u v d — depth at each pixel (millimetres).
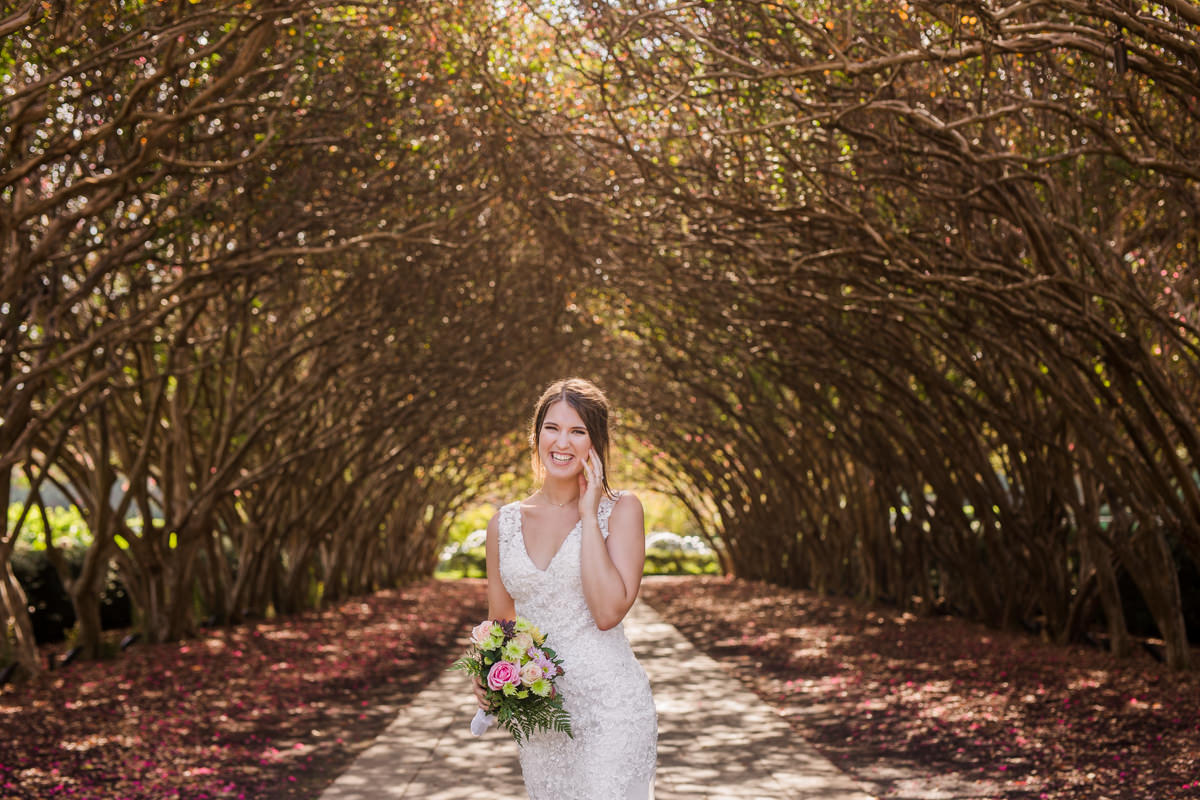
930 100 8883
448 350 18578
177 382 15250
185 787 7203
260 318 16812
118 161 10523
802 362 16391
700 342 20469
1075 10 6480
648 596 29094
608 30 9305
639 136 11445
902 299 11336
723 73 8367
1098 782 6973
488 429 28812
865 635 16641
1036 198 10422
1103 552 12828
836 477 24484
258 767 7914
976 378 13141
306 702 11047
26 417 10656
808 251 11828
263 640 16375
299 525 22203
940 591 20734
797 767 7602
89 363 12367
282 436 19344
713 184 11109
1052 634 14633
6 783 7184
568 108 11703
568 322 20750
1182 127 9297
